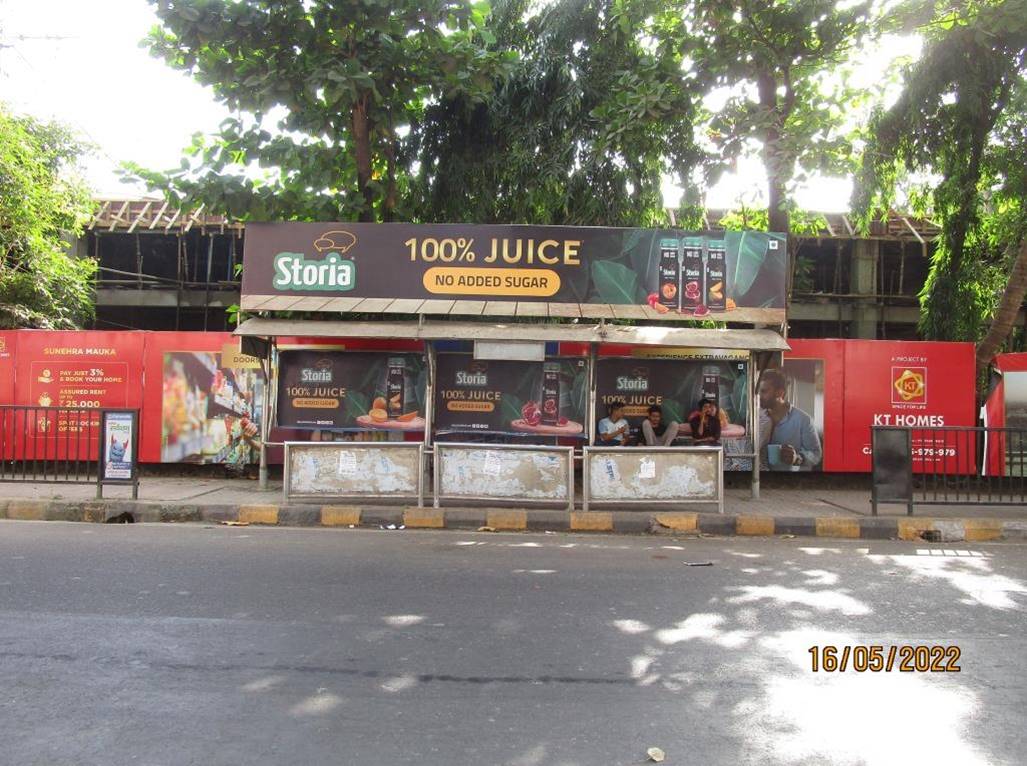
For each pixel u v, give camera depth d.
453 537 8.96
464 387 11.99
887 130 13.01
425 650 4.89
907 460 9.83
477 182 13.57
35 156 15.67
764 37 11.52
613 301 11.04
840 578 6.98
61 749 3.54
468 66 12.09
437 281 11.08
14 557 7.30
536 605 5.94
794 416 12.14
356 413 12.03
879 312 21.09
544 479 9.87
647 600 6.13
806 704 4.14
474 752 3.56
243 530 9.16
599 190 13.30
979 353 12.98
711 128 12.05
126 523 9.59
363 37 11.90
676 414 12.01
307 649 4.87
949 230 13.62
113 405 12.37
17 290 15.39
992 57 12.06
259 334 10.45
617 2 11.55
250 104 11.64
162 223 21.34
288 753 3.52
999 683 4.45
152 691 4.20
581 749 3.60
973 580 6.95
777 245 11.07
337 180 13.28
